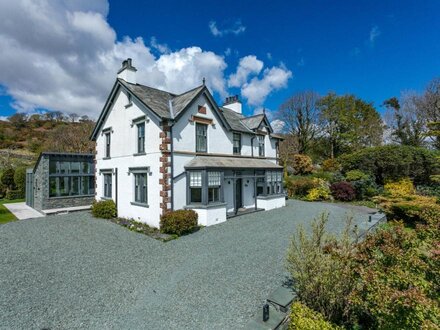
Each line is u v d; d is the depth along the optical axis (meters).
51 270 8.18
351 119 38.38
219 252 9.61
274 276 7.43
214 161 15.73
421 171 23.31
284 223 14.21
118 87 17.11
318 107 40.19
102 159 19.16
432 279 4.38
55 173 20.14
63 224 14.85
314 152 41.66
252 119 21.58
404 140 33.97
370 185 23.92
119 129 17.25
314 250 5.28
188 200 14.57
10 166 35.16
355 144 38.03
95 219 16.36
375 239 5.08
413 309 3.59
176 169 14.22
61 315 5.71
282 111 42.84
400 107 35.62
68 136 39.09
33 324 5.38
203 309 5.86
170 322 5.40
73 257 9.34
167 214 12.77
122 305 6.11
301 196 26.31
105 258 9.22
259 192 19.69
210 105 16.69
